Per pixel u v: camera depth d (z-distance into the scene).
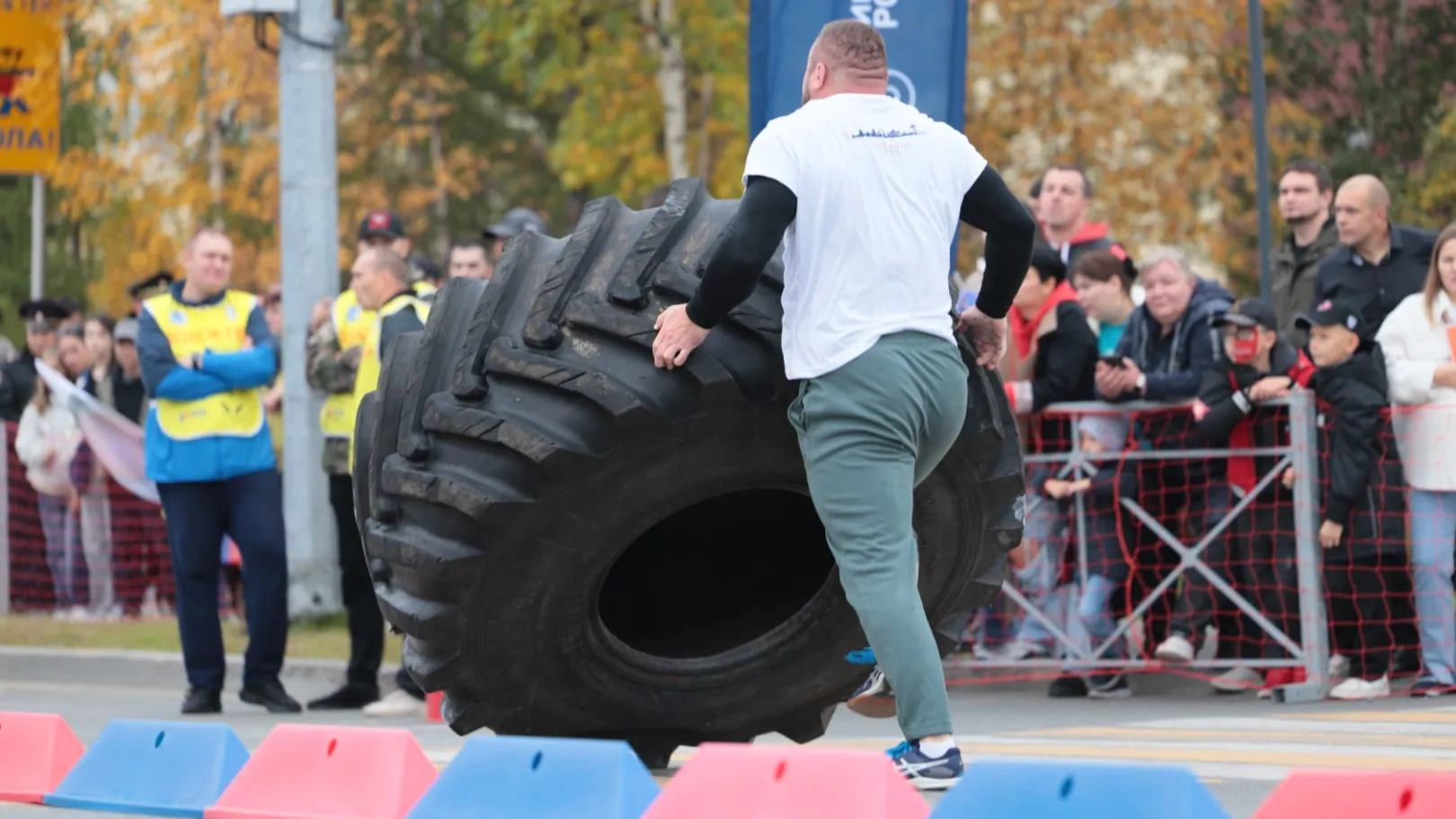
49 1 26.39
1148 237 35.16
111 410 19.31
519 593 6.43
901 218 6.33
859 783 5.33
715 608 7.15
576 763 5.70
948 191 6.46
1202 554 12.09
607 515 6.34
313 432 16.86
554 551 6.37
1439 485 11.48
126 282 43.25
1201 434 11.95
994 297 6.64
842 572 6.33
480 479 6.27
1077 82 34.31
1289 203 13.15
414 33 46.06
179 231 44.62
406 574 6.46
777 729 7.27
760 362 6.29
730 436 6.32
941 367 6.32
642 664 6.88
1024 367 12.56
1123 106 34.19
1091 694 12.47
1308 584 11.67
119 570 19.44
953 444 6.53
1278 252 13.41
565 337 6.31
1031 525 12.65
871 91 6.52
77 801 7.09
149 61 41.06
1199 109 33.97
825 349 6.23
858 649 7.05
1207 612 12.15
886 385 6.21
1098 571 12.41
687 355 6.16
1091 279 13.09
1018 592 12.76
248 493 12.84
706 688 7.00
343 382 12.78
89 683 15.98
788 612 7.16
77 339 19.75
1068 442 12.59
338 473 12.85
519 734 6.95
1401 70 31.03
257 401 12.88
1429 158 30.38
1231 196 33.78
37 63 26.36
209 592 12.85
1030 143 35.88
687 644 7.09
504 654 6.59
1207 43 33.31
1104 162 35.00
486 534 6.30
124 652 16.14
